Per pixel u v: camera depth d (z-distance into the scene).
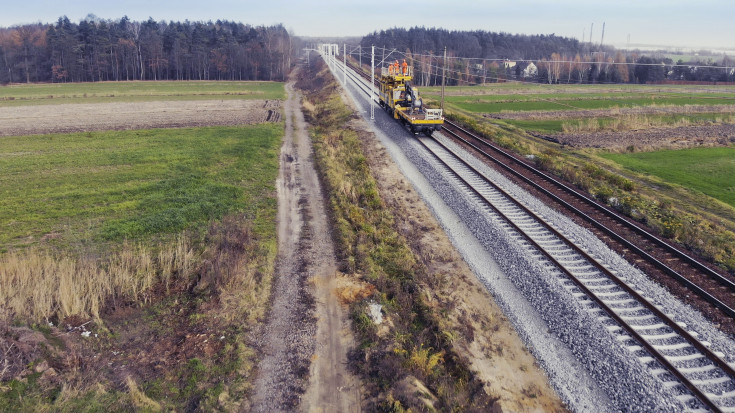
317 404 10.80
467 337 13.32
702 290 14.62
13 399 10.55
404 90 42.09
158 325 14.22
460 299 15.30
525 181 26.16
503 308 14.68
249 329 13.66
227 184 28.38
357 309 14.41
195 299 15.52
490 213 21.52
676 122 52.41
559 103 73.31
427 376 11.77
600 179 28.56
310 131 47.31
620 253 17.64
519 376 11.88
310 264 17.88
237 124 52.16
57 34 113.56
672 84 118.00
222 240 19.03
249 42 133.00
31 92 86.75
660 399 10.57
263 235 20.69
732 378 11.19
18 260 18.31
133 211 24.33
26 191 27.84
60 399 10.65
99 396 10.90
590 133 47.47
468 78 120.00
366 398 10.99
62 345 12.87
